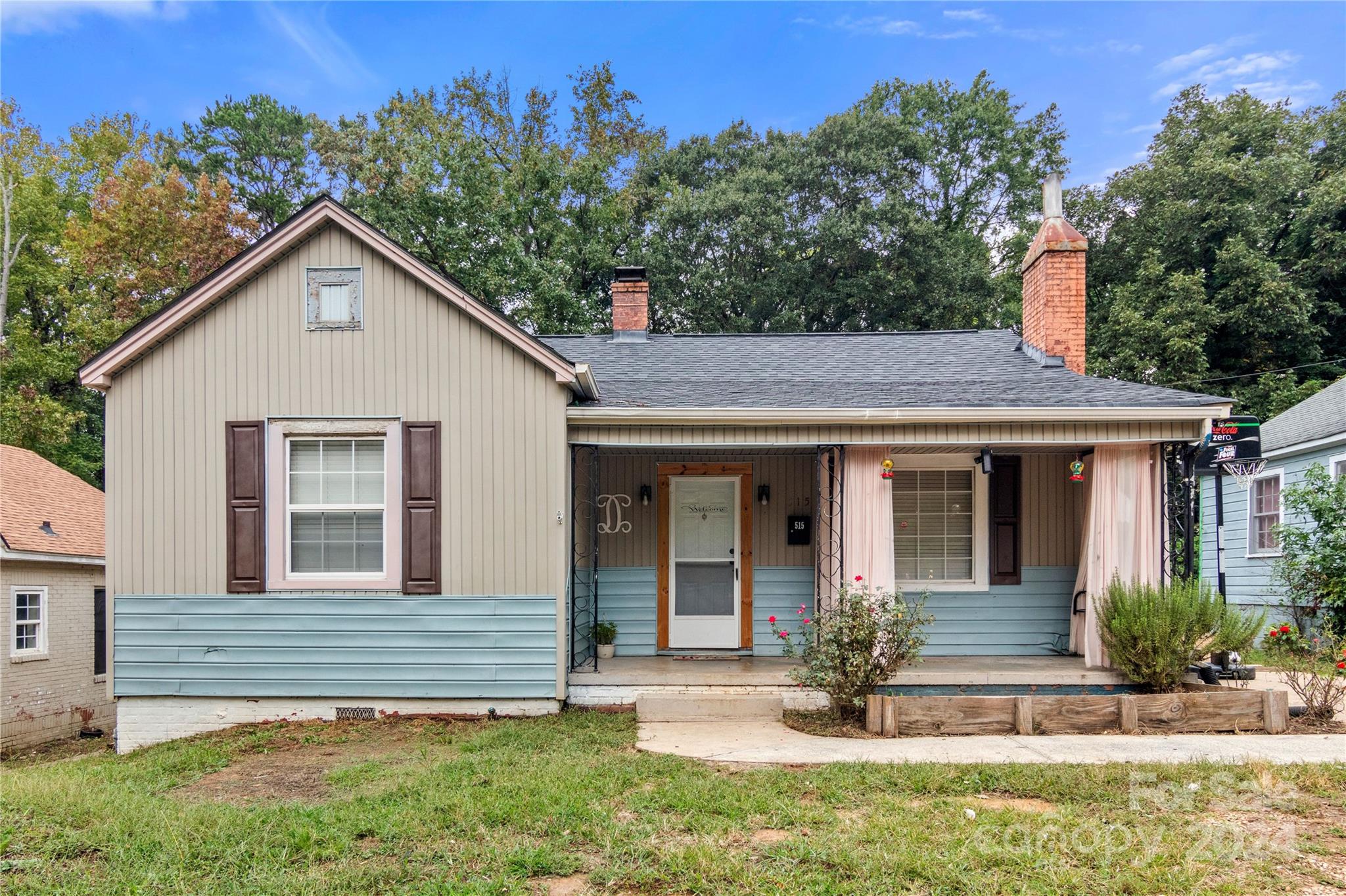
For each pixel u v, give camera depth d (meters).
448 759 6.43
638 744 6.82
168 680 7.98
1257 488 14.75
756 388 9.26
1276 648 8.07
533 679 7.95
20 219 24.97
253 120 30.69
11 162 24.62
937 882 3.97
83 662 13.52
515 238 23.34
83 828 4.86
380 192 23.23
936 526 9.70
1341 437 12.34
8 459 14.81
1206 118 24.34
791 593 9.69
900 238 26.00
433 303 8.12
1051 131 31.70
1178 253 23.44
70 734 13.13
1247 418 8.05
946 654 9.48
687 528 9.81
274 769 6.39
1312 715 7.30
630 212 27.45
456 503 8.05
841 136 27.59
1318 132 23.86
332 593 8.02
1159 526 8.39
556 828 4.70
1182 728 7.00
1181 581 8.16
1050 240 10.35
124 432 8.12
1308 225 22.62
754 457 9.78
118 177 26.02
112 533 8.07
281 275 8.17
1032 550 9.62
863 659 7.32
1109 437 8.23
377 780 5.86
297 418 8.09
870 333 12.66
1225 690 7.75
